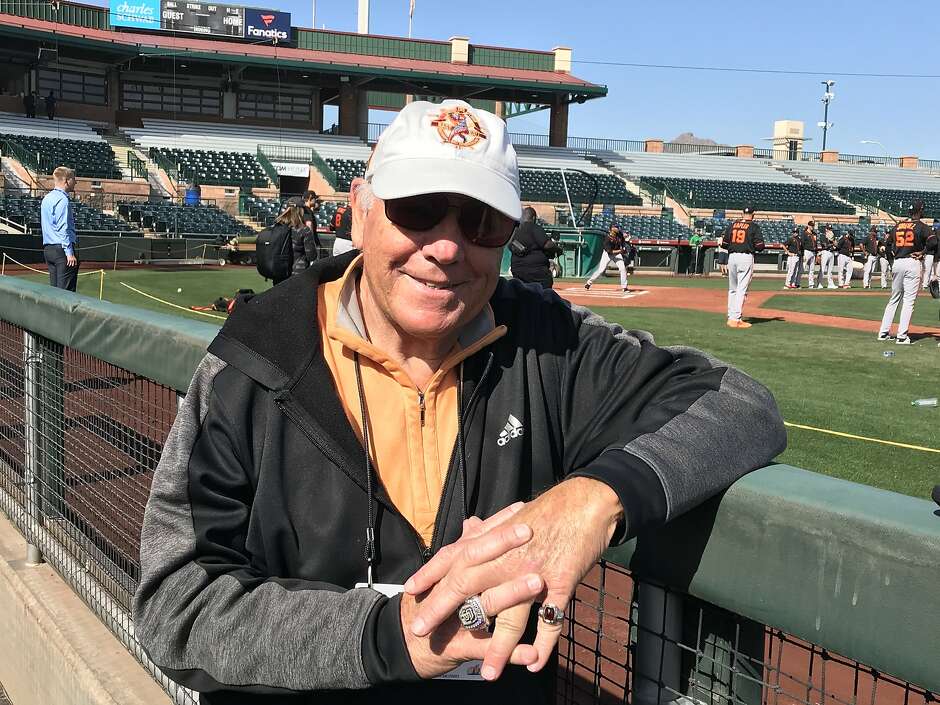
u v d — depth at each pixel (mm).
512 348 1490
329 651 1151
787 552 1023
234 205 29031
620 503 1072
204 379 1386
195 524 1339
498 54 41000
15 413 3529
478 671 1335
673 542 1177
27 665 3025
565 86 39688
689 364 1475
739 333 11742
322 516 1335
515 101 42531
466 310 1389
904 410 6719
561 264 24766
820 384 7887
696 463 1124
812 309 15773
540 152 41812
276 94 39281
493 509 1416
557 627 1043
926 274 19531
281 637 1187
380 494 1341
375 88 40250
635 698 1354
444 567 1091
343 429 1337
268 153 35219
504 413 1441
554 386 1490
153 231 23906
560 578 1040
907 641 902
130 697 2383
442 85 39938
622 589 1816
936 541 871
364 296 1467
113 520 2682
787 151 51125
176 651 1271
